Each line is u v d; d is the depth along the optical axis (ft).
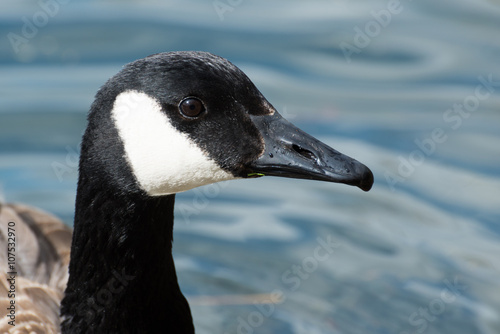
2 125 48.93
